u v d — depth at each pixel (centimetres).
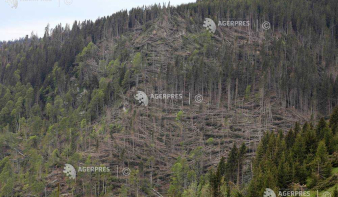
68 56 16562
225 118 12425
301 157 8294
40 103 14762
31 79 16188
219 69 14238
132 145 11325
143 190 9881
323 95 13100
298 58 14800
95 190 9806
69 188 10131
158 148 11250
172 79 13500
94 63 16000
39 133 12900
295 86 13338
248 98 13325
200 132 11844
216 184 8156
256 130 11888
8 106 14138
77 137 12006
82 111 13375
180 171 9681
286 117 12712
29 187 10106
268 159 8456
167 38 16588
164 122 12269
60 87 15238
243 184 8706
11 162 11381
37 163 10812
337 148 8369
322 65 15725
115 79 14088
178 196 8725
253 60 15325
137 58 14525
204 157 10738
